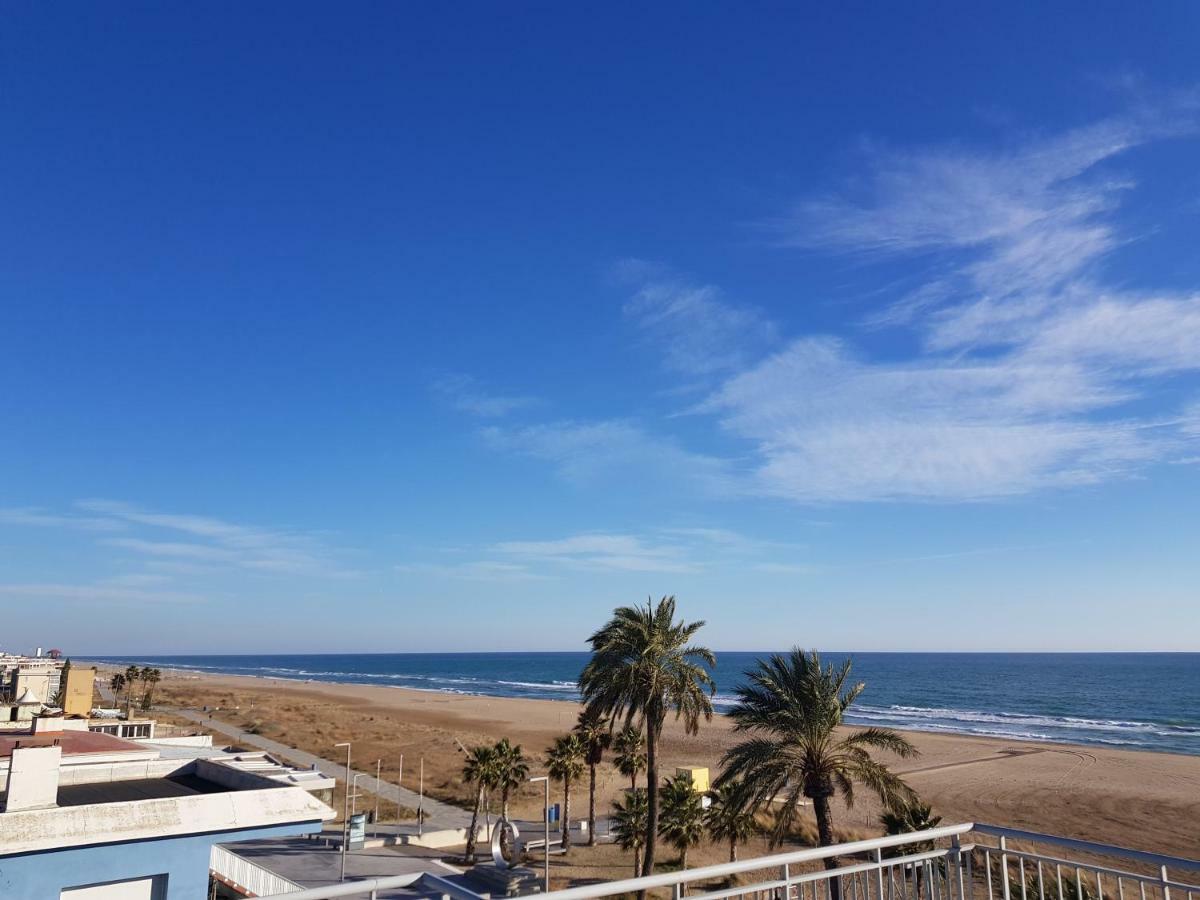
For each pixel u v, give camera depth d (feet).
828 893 24.00
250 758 95.71
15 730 100.48
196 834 51.21
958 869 25.05
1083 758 282.77
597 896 16.81
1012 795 219.20
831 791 92.73
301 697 589.32
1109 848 23.00
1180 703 517.55
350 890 15.64
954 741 329.72
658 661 118.21
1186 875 133.28
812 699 92.07
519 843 147.23
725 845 156.15
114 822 49.11
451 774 253.03
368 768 264.52
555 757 168.66
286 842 157.48
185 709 433.89
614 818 141.79
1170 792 222.69
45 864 46.34
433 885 16.17
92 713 181.57
